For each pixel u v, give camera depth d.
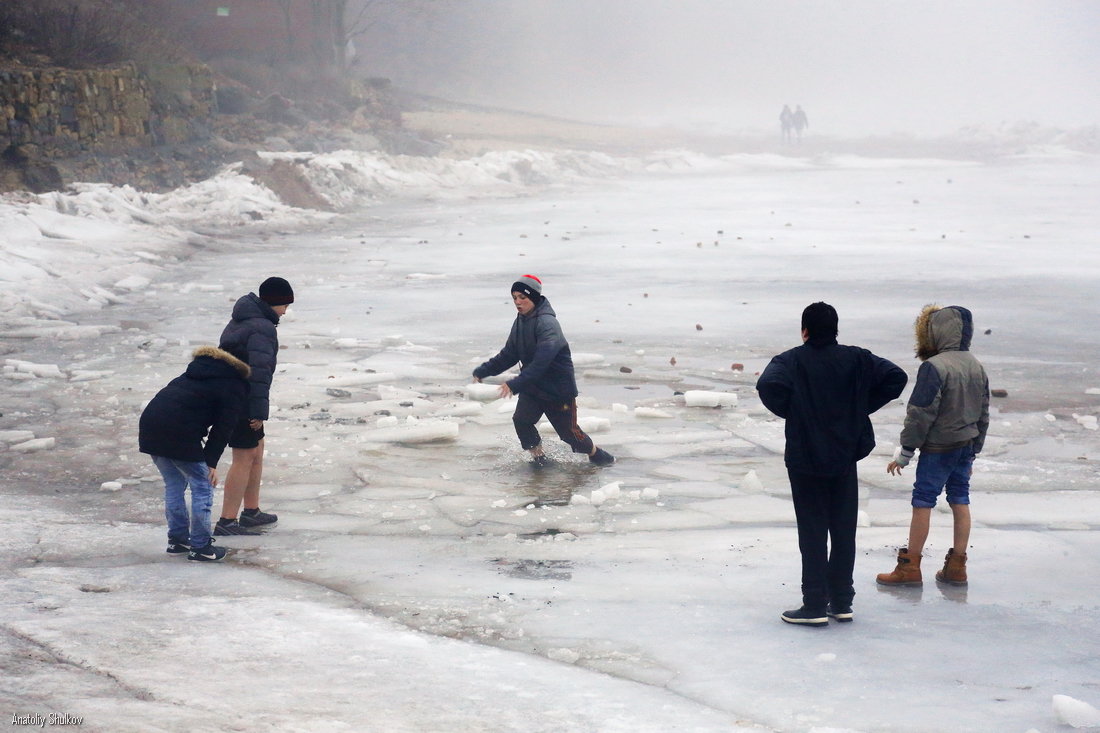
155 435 24.67
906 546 26.09
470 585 22.92
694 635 19.61
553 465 34.38
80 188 102.06
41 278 71.81
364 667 17.23
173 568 24.22
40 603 20.47
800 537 20.47
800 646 18.98
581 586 22.83
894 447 36.53
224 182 123.38
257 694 15.37
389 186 157.50
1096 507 29.27
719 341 57.72
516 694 16.16
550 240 108.81
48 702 13.93
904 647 18.92
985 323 62.22
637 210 144.50
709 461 34.81
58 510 29.28
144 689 15.20
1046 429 38.84
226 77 179.38
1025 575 23.50
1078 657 18.34
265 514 28.23
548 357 32.41
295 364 51.09
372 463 34.44
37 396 43.81
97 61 120.56
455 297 73.50
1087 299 70.12
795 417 20.33
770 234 113.94
